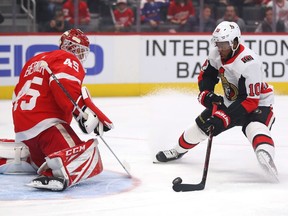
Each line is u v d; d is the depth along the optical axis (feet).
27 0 81.46
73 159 34.32
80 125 34.68
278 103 76.43
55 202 31.99
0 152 38.52
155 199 32.65
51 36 80.74
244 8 85.40
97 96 82.12
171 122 61.62
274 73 85.46
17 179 37.22
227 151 46.65
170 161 42.50
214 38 36.04
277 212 30.19
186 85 84.07
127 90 82.94
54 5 81.61
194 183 36.45
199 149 47.44
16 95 37.32
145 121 62.28
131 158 44.01
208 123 36.17
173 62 83.61
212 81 39.11
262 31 85.76
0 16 80.69
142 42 82.89
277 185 35.91
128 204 31.63
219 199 32.63
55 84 34.55
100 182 36.50
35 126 35.63
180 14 84.28
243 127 38.37
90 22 82.79
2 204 31.63
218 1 84.84
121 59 82.43
